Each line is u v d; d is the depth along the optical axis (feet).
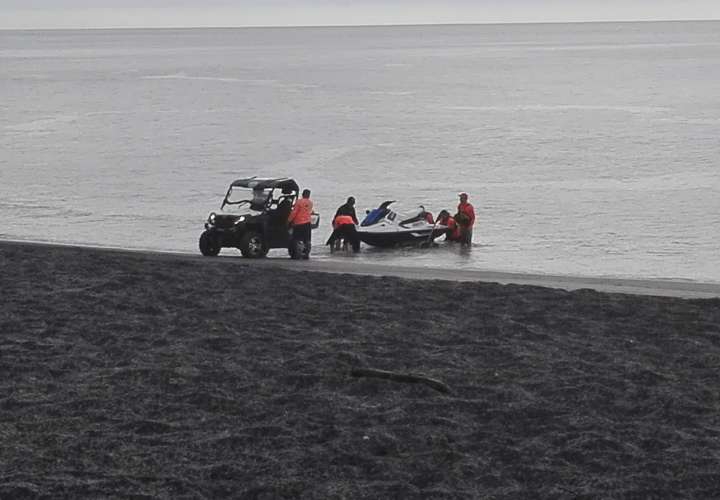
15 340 94.02
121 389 78.74
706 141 418.51
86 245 203.00
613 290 130.21
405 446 66.03
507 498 57.00
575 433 68.18
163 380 81.00
